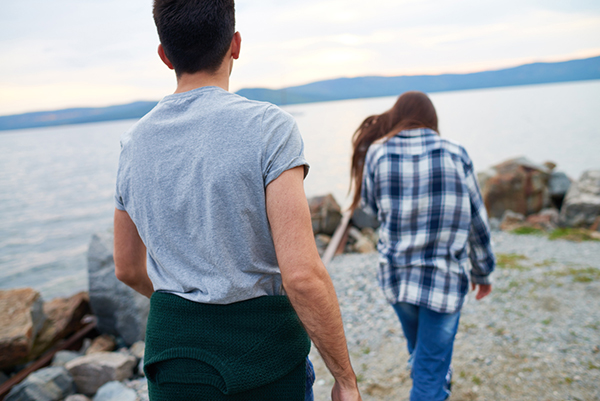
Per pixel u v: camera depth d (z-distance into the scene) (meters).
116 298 4.10
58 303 4.71
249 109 0.97
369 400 2.71
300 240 0.90
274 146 0.94
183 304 0.96
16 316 3.96
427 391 1.94
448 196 1.89
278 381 0.98
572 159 34.94
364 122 2.29
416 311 2.07
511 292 4.17
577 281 4.34
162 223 0.98
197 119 0.97
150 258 1.11
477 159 38.22
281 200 0.92
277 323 0.98
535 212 8.61
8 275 14.30
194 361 0.94
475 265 2.10
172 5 1.00
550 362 2.91
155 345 0.98
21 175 60.03
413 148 2.00
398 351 3.22
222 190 0.92
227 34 1.04
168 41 1.03
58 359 3.99
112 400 3.03
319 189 27.64
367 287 4.54
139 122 1.08
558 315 3.60
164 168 0.98
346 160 42.78
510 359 2.99
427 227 1.92
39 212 29.53
